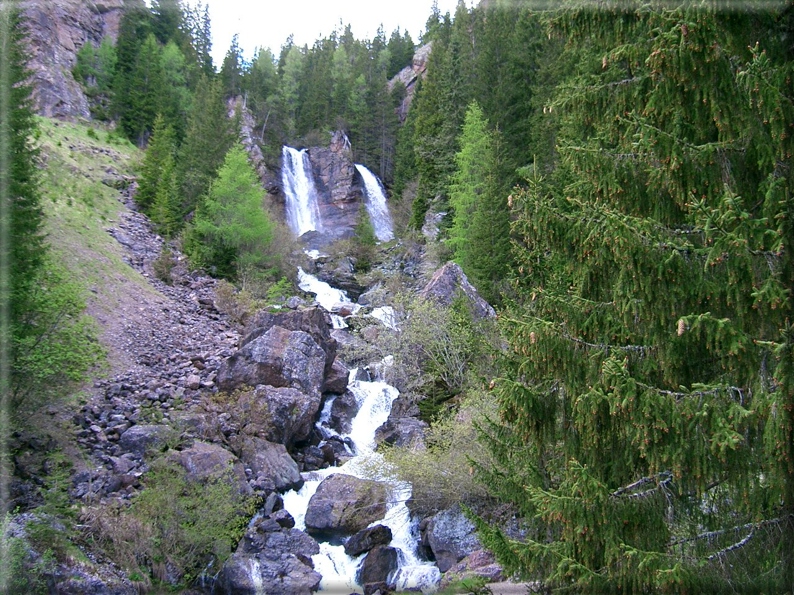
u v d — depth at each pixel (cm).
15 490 1605
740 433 763
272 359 2402
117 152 5353
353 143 7319
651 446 773
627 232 792
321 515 1892
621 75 1016
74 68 6556
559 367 930
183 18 9338
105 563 1477
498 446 1252
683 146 814
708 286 789
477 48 5647
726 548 808
